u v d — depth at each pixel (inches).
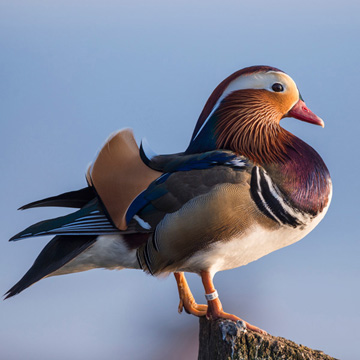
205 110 333.1
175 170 312.8
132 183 314.8
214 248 303.3
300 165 314.3
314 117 329.7
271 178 306.0
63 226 318.0
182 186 305.0
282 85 326.3
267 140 319.0
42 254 325.4
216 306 312.8
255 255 314.8
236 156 309.9
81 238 322.7
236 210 298.8
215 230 299.3
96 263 331.0
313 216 313.0
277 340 282.2
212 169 304.8
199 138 330.6
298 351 273.9
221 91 330.0
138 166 319.6
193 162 310.7
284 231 309.7
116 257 323.6
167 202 305.9
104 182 312.2
